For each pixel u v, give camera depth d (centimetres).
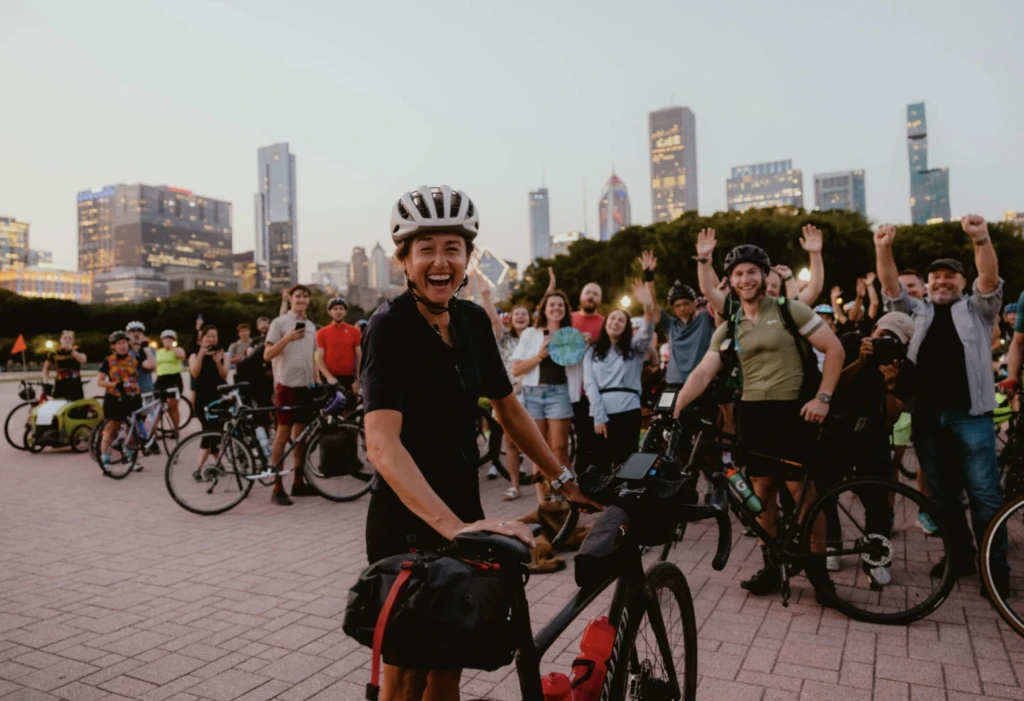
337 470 683
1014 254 3794
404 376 176
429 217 177
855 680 309
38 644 366
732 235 3519
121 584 459
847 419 392
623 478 203
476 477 192
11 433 1250
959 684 303
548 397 625
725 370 412
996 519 352
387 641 134
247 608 413
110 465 836
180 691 315
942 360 424
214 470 659
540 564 461
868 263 3562
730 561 480
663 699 218
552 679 167
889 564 374
